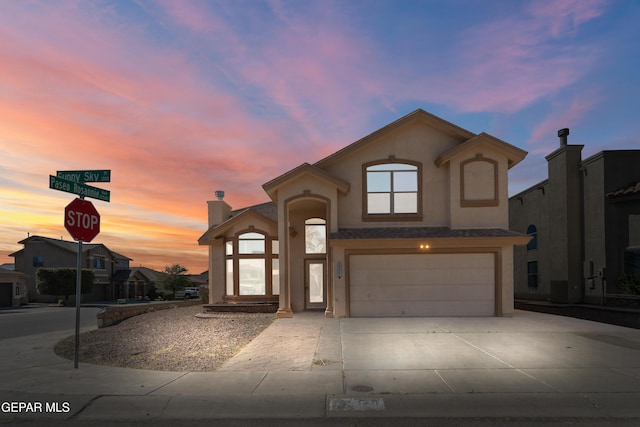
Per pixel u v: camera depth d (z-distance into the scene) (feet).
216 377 26.16
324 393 22.89
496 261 50.80
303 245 58.95
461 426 18.74
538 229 81.46
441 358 30.27
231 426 18.94
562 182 71.82
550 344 34.71
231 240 61.11
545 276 78.64
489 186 52.75
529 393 22.70
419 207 53.93
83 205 30.17
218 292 65.41
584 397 22.09
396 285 50.96
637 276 59.21
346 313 50.31
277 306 55.93
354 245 50.21
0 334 52.29
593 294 66.23
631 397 22.12
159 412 20.72
